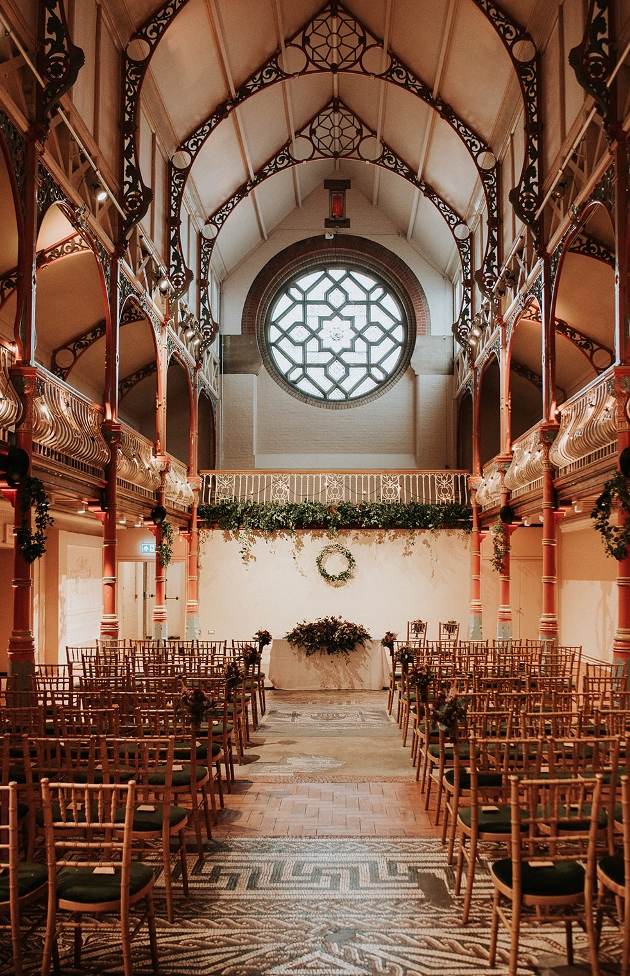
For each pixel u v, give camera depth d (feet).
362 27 48.34
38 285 43.57
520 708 21.86
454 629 48.96
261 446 69.41
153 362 59.98
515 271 45.11
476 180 52.54
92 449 33.47
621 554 26.91
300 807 23.11
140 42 39.34
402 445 69.21
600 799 14.15
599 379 30.19
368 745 32.45
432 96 48.34
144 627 66.18
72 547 47.75
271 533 56.75
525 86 39.63
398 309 70.44
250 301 69.67
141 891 13.34
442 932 14.90
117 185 38.52
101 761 16.40
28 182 27.66
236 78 47.11
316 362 70.54
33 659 26.35
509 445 47.55
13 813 12.61
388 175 63.05
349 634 49.60
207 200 56.54
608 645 47.42
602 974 13.28
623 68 28.94
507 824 15.81
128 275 39.65
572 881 13.20
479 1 38.93
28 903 13.44
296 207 70.08
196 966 13.67
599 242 40.04
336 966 13.64
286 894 16.63
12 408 25.94
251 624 56.29
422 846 19.54
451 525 56.75
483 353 54.70
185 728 22.81
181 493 52.03
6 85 26.94
